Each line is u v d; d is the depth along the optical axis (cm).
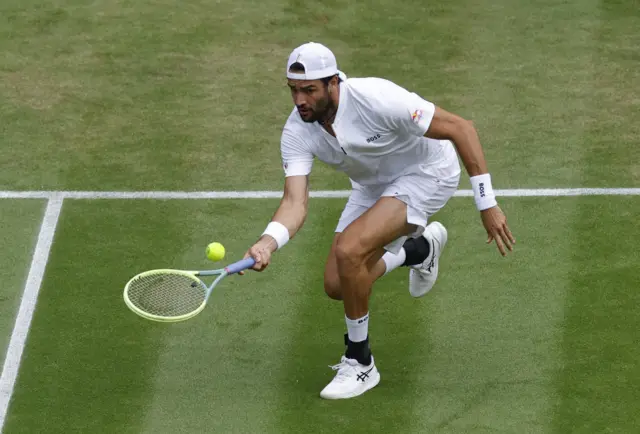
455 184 2630
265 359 2723
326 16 4412
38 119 3828
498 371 2659
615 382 2608
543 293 2941
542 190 3409
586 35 4269
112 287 3003
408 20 4381
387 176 2600
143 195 3422
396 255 2700
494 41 4241
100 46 4247
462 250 3127
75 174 3528
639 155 3578
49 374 2678
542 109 3844
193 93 3966
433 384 2620
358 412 2530
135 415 2538
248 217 3312
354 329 2550
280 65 4119
